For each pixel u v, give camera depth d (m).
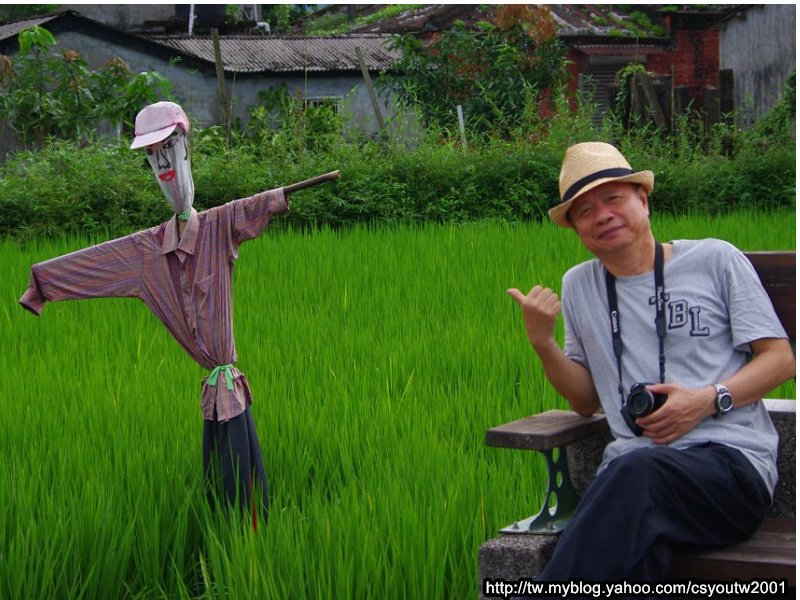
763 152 18.11
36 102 20.61
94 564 4.88
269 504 5.44
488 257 12.02
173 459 5.96
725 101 23.73
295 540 4.79
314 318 9.41
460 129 19.28
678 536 3.84
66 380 7.55
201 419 6.66
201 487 5.52
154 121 5.45
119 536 5.13
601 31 29.31
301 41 28.62
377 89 25.75
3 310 10.09
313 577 4.54
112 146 16.97
